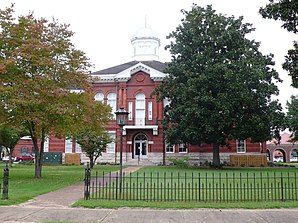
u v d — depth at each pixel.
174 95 34.00
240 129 31.11
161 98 35.53
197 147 42.34
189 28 33.50
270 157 69.94
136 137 44.41
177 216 10.11
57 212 10.62
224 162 41.84
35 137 22.06
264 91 31.55
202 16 33.38
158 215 10.21
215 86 31.17
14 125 21.58
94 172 26.23
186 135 31.50
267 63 33.72
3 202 11.80
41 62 19.00
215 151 33.88
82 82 21.45
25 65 19.52
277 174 24.80
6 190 12.49
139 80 44.00
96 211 10.70
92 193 13.02
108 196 13.09
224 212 10.49
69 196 13.65
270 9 14.32
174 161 35.59
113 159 43.59
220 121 30.53
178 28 34.47
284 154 70.00
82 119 21.55
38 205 11.72
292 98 42.31
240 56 32.66
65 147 45.41
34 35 19.86
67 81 20.83
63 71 20.58
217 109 30.56
